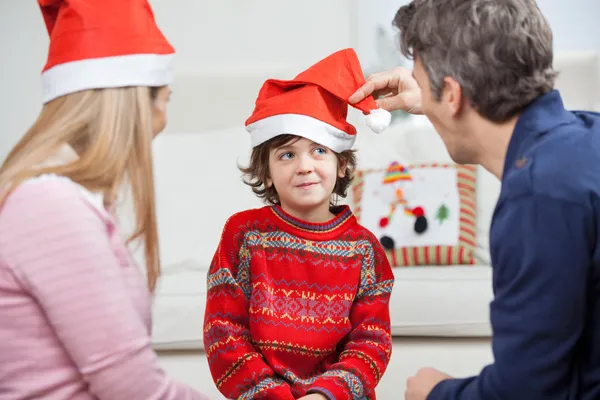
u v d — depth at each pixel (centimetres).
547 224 91
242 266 149
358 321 150
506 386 96
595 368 96
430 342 250
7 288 90
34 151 97
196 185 279
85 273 90
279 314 144
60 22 105
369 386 141
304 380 142
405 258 266
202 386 218
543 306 92
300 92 148
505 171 102
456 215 273
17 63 356
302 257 148
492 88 101
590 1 375
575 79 351
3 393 92
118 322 91
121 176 100
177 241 269
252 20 366
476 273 252
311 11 367
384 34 369
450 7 104
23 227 90
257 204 278
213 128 351
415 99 154
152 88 108
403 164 289
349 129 152
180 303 240
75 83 102
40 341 93
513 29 100
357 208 281
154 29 108
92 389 92
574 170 93
